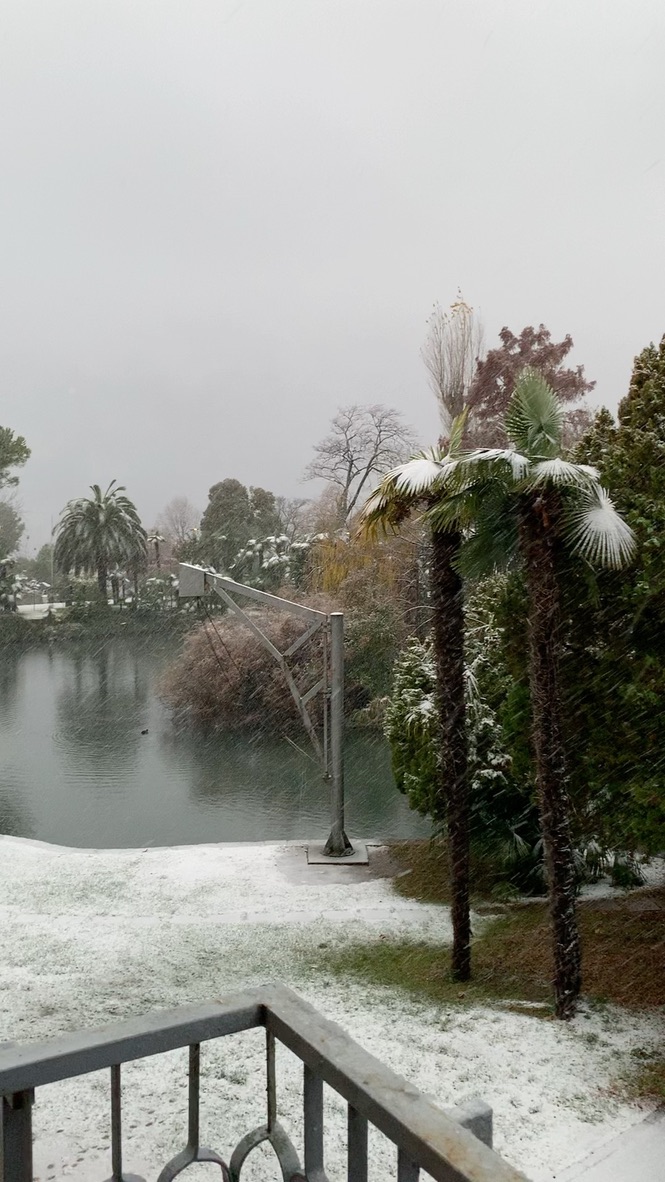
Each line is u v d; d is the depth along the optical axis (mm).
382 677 27109
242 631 29125
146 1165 3701
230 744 26906
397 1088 1441
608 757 7891
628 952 8086
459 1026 6398
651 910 9445
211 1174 3650
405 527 27172
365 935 9453
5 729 29406
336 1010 6820
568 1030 6328
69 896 11141
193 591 14711
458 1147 1294
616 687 7824
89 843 16516
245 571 42125
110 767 23781
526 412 7391
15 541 56094
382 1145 4172
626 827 8031
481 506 7371
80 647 47938
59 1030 6262
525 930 9273
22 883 11758
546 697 6918
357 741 25812
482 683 11094
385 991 7441
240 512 51406
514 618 8625
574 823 8711
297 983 7680
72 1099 4582
